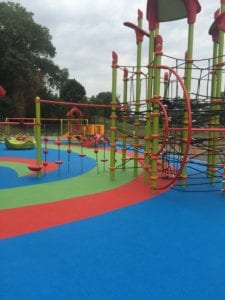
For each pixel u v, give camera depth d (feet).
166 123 18.49
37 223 14.26
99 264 10.33
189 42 20.72
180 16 21.89
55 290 8.77
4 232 13.08
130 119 27.02
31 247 11.59
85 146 58.80
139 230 13.53
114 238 12.59
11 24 133.59
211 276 9.68
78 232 13.20
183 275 9.70
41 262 10.41
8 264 10.25
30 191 20.52
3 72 132.16
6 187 21.65
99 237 12.67
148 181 23.47
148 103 22.84
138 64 25.34
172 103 20.17
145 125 24.06
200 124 22.30
